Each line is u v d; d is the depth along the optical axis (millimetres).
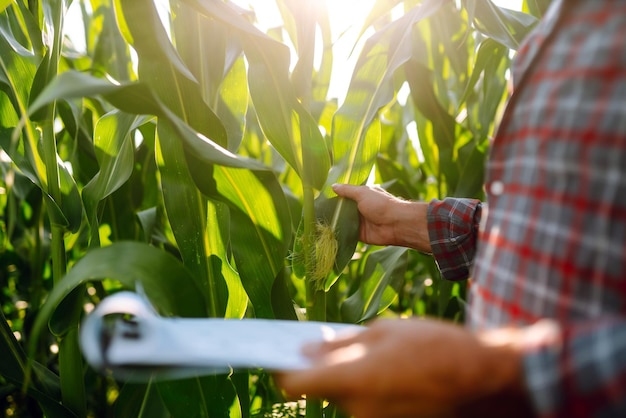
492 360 375
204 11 842
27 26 1021
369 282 1206
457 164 1480
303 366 424
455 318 1536
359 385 387
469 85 1335
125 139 1007
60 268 1015
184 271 674
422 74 1410
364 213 998
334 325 581
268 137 951
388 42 1103
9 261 1680
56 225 1003
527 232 460
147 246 677
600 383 343
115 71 1558
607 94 423
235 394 942
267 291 940
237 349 450
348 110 1058
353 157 1052
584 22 456
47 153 991
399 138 1891
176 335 461
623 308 406
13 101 1002
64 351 1008
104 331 446
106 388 1464
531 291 452
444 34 1522
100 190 1026
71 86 619
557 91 456
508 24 1271
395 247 1233
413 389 381
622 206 406
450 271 974
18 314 1732
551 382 354
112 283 1370
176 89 873
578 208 426
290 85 941
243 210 887
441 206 957
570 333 365
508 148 514
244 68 1036
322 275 944
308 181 941
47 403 1004
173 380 917
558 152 442
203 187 858
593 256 416
